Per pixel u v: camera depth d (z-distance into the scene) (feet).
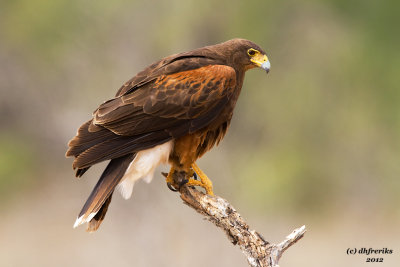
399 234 57.16
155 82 25.45
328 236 57.31
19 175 65.62
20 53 63.05
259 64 27.32
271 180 58.18
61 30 61.05
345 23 62.28
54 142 64.59
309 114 61.00
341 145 61.11
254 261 22.43
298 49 61.57
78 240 58.80
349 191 60.18
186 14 58.13
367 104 61.46
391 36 61.77
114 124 24.62
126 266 51.83
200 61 26.35
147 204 51.96
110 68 59.57
